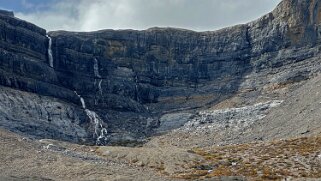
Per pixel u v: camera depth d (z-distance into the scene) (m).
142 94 179.50
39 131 134.88
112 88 177.00
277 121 130.38
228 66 180.75
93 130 150.62
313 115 118.19
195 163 85.62
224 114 151.88
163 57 189.00
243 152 93.50
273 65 167.62
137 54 188.00
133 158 89.38
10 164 70.06
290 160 82.31
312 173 73.81
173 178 73.81
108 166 74.88
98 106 168.62
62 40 180.38
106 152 93.00
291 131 115.81
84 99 169.50
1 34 157.25
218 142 130.88
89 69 179.50
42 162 72.19
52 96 159.88
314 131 106.44
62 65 176.00
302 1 166.25
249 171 77.62
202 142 134.38
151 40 191.38
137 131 155.00
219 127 144.12
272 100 149.25
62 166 71.00
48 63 173.00
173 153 90.88
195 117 156.50
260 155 88.81
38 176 63.59
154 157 88.94
